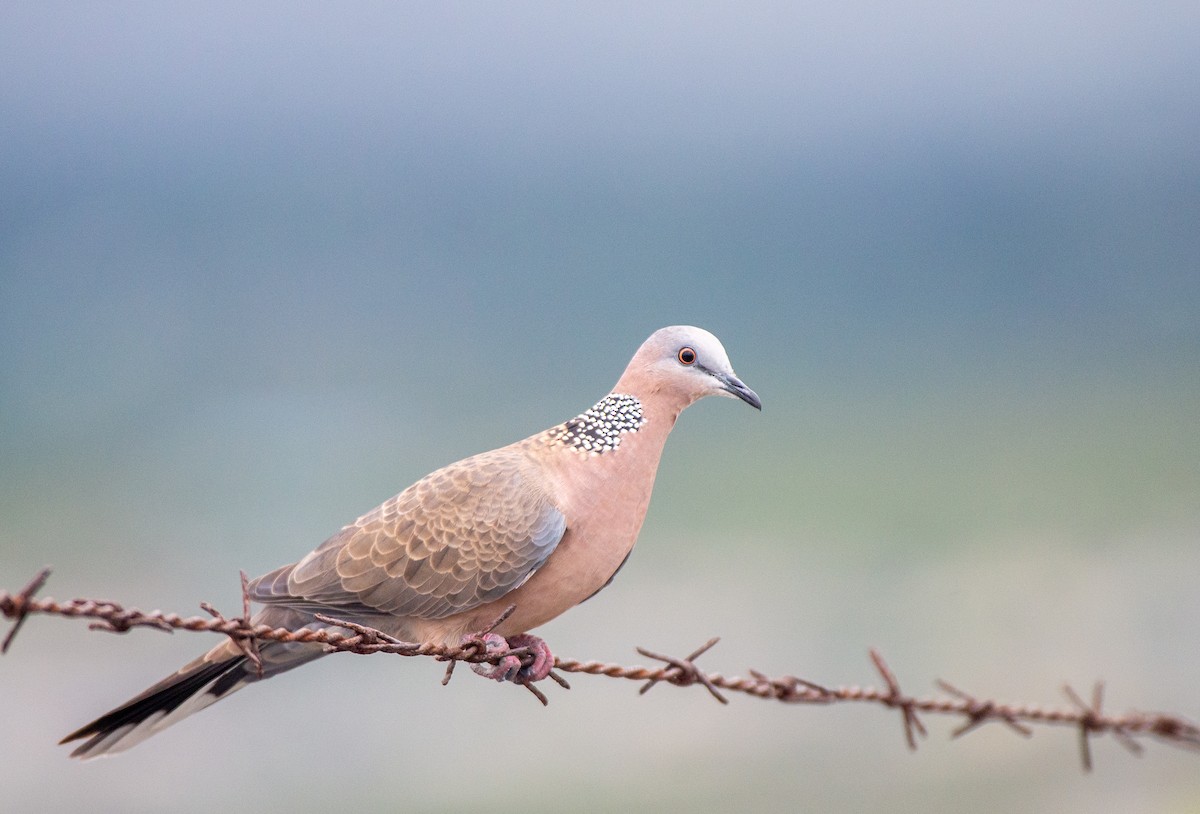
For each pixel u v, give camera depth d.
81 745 6.41
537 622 7.08
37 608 4.93
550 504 6.86
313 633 5.62
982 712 5.97
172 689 6.54
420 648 5.92
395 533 6.84
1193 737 5.97
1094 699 6.00
